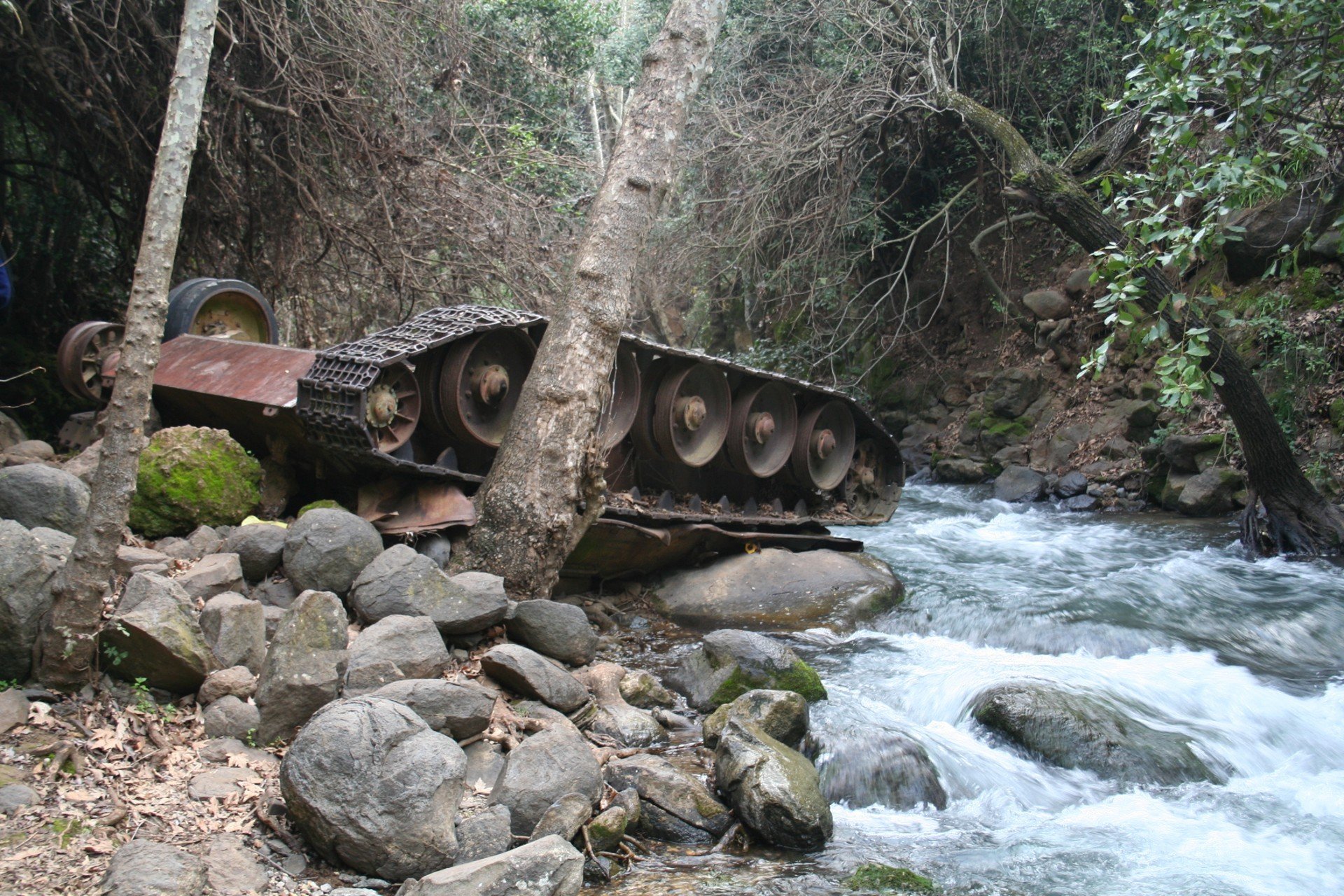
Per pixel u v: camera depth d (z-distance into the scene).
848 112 15.20
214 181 9.88
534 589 6.45
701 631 7.45
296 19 9.93
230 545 5.71
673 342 23.31
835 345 18.72
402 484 6.71
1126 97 7.48
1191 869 4.23
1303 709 6.03
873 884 3.97
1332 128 7.82
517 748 4.35
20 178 10.20
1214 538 10.91
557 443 6.48
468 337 6.84
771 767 4.50
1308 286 12.09
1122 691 6.01
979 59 17.16
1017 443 15.49
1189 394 6.47
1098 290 15.28
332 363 6.21
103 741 4.04
